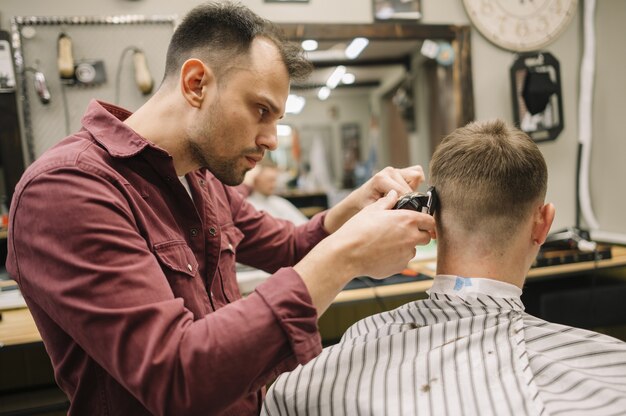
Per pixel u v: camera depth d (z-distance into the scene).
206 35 0.71
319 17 2.12
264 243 1.13
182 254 0.78
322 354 0.80
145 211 0.74
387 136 6.36
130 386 0.57
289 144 6.76
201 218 0.86
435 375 0.70
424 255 2.05
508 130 0.80
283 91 0.74
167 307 0.59
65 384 0.73
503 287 0.76
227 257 0.94
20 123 1.88
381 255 0.64
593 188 2.43
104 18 1.90
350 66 4.78
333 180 7.00
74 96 1.91
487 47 2.30
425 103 4.64
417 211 0.72
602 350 0.74
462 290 0.77
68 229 0.59
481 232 0.76
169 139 0.76
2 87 1.82
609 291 1.81
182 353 0.56
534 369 0.71
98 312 0.56
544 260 1.83
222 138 0.73
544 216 0.78
